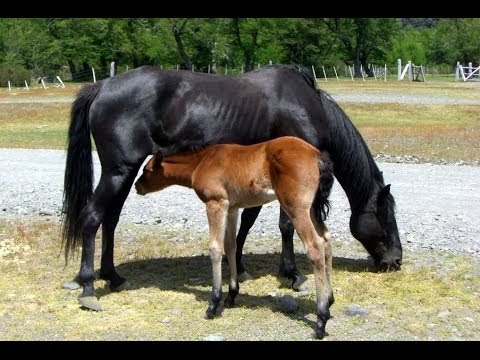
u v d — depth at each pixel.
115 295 6.70
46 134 22.78
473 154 16.80
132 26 64.94
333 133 7.01
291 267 6.93
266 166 5.76
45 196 11.75
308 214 5.60
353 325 5.80
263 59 71.19
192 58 68.12
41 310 6.25
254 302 6.46
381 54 80.19
